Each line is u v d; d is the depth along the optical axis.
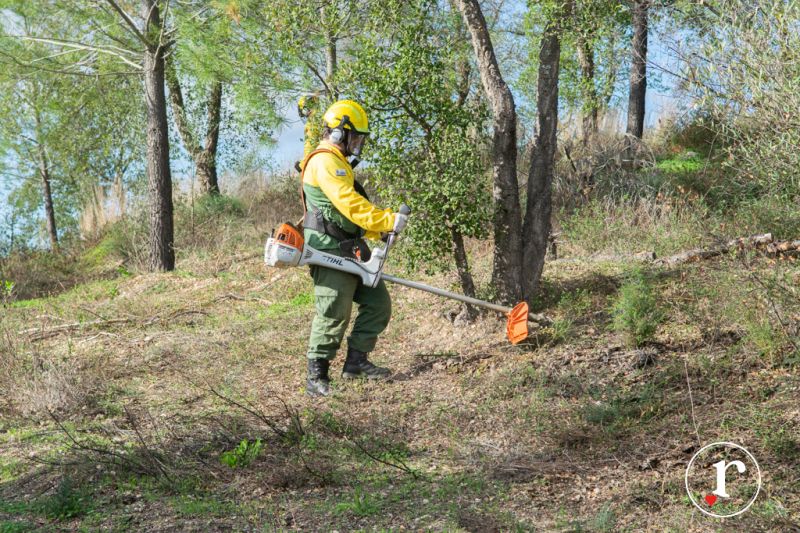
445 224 6.22
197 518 3.28
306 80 11.91
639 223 9.32
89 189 17.47
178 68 12.98
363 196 5.20
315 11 7.45
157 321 7.77
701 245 7.90
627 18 6.75
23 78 12.66
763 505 3.10
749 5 5.92
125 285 10.79
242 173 16.72
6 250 16.86
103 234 15.91
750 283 5.24
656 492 3.30
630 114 14.00
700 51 6.17
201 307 8.41
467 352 5.66
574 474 3.59
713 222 8.56
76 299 9.93
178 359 6.15
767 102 5.70
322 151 4.94
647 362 4.91
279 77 11.34
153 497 3.52
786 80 5.54
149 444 4.23
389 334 6.48
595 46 7.04
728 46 5.85
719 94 6.06
